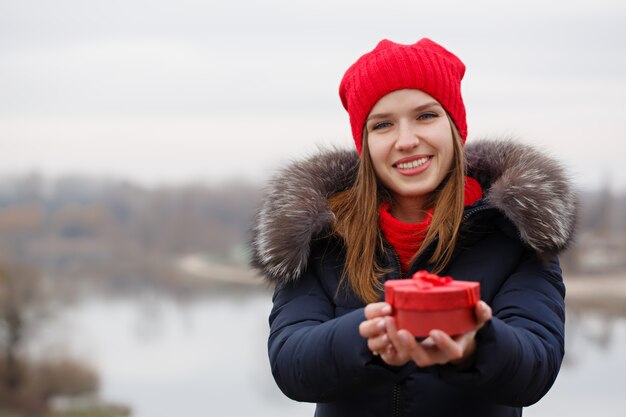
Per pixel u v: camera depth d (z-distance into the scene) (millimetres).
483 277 2084
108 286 68312
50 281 52781
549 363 1875
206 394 28875
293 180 2266
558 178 2086
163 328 45656
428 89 2164
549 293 2045
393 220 2182
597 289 55156
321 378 1873
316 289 2197
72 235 103562
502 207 2049
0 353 31609
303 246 2150
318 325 2008
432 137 2148
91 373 31797
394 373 1771
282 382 2004
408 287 1655
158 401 27766
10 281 35406
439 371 1741
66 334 35781
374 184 2219
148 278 76812
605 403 24000
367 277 2127
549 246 2029
